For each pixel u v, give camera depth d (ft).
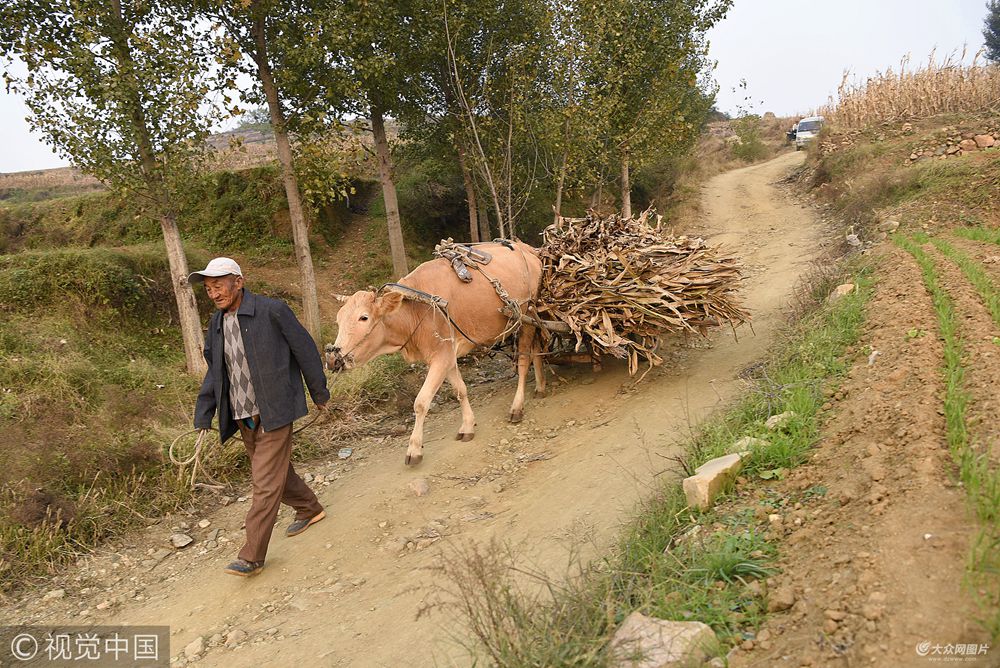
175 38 30.86
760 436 14.08
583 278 22.45
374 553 15.81
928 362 14.48
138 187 30.48
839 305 22.80
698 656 8.24
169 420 25.46
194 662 12.78
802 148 106.93
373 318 18.44
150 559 17.58
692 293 21.65
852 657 7.27
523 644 9.06
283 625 13.55
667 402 20.75
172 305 37.60
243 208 51.60
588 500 15.60
